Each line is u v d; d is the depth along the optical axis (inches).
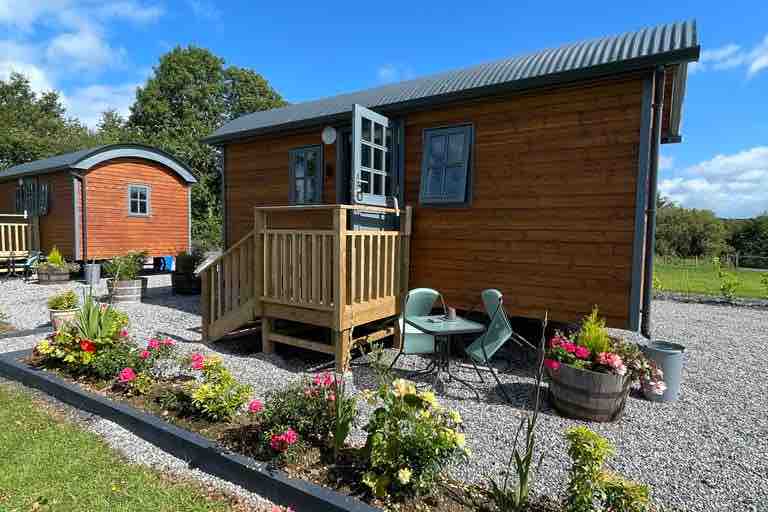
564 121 171.9
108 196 440.8
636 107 157.2
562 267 173.6
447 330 135.7
